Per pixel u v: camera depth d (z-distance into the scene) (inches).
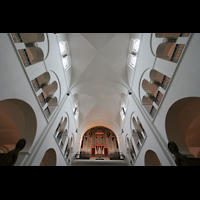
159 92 272.4
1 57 151.6
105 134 711.1
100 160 469.1
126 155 492.7
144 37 306.5
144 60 310.2
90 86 551.5
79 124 625.6
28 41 250.8
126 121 502.0
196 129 309.7
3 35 155.6
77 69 474.0
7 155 127.2
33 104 227.9
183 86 188.7
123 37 405.7
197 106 231.3
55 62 311.0
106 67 482.3
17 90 182.9
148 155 309.4
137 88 369.4
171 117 232.4
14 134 354.9
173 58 217.2
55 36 307.6
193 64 167.6
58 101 349.4
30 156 207.5
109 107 644.1
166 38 227.0
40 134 250.4
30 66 213.2
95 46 434.6
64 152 407.8
